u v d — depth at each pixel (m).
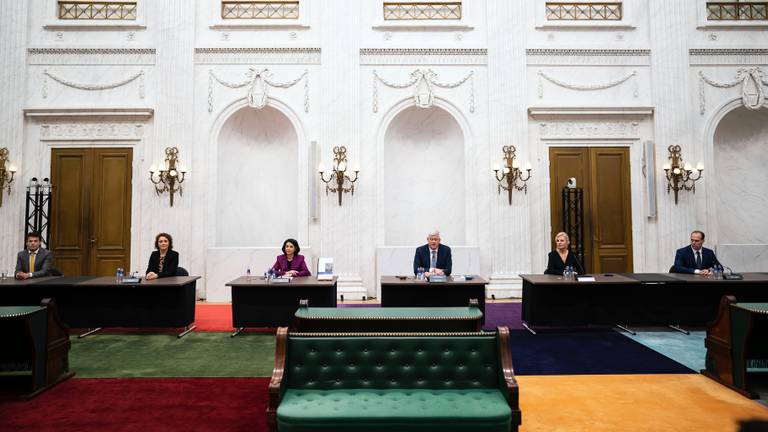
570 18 9.56
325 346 3.24
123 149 9.14
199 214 9.00
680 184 9.05
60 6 9.30
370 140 9.24
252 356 5.23
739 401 3.88
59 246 9.02
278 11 9.52
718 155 9.77
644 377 4.50
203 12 9.32
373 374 3.23
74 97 9.09
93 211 9.06
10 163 8.82
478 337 3.29
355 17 9.27
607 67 9.35
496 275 8.95
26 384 4.21
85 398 3.94
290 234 9.73
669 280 6.09
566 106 9.13
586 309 6.23
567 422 3.49
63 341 4.41
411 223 9.93
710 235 9.07
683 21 9.23
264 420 3.50
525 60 9.26
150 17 9.24
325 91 9.15
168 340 5.92
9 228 8.79
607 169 9.30
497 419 2.79
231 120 9.41
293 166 9.70
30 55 9.09
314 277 6.66
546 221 9.20
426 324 4.17
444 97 9.34
